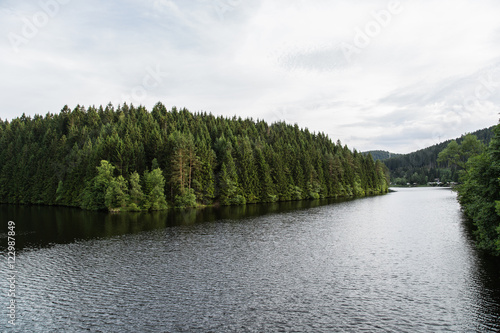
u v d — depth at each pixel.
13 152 108.12
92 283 24.42
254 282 24.17
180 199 77.81
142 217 61.62
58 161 93.25
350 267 27.50
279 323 17.72
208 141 106.19
